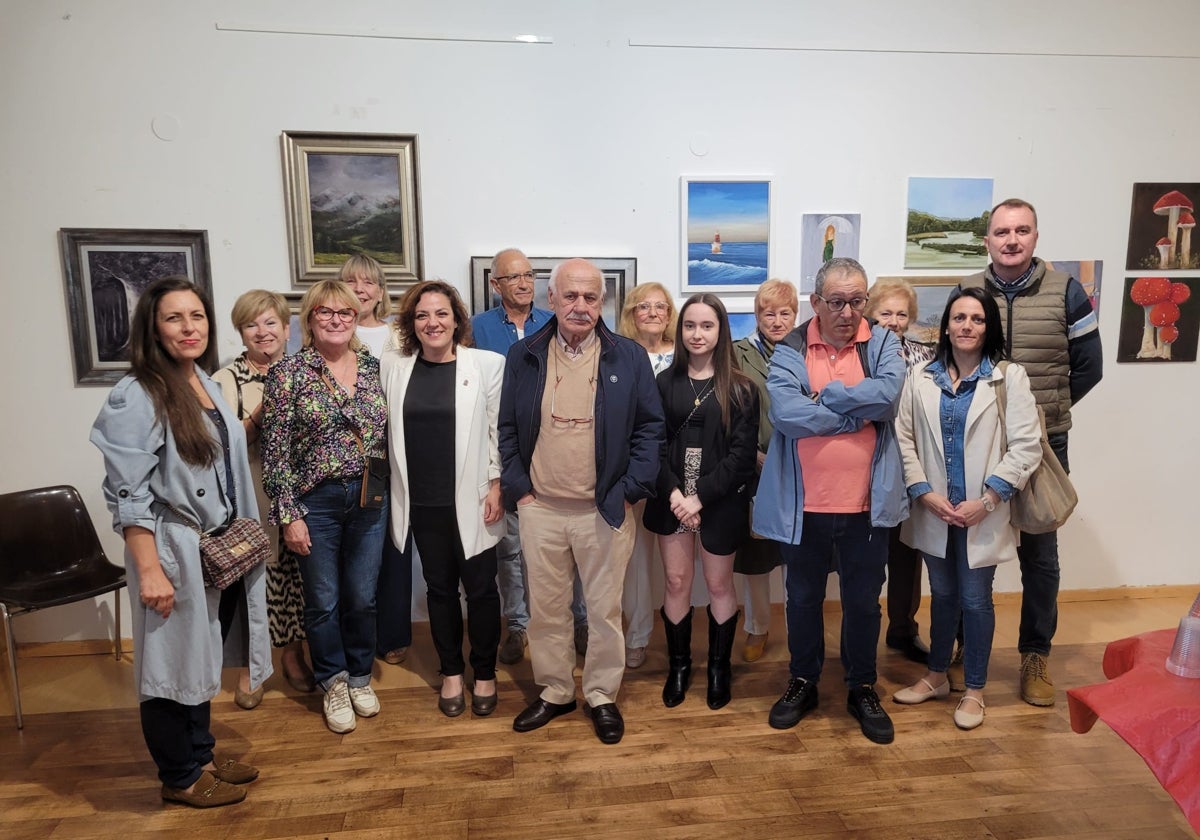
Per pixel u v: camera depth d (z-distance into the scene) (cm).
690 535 261
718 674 266
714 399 251
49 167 302
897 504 235
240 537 204
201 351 201
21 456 314
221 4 304
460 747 241
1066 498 243
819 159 339
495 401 250
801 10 332
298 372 237
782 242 342
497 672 296
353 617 258
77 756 241
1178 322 357
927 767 228
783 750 238
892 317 290
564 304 223
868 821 204
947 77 340
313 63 311
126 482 190
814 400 230
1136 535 369
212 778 216
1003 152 346
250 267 318
